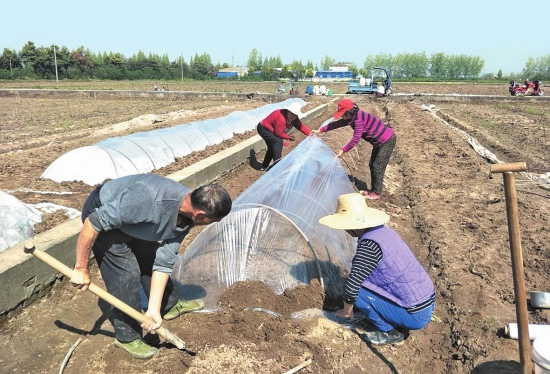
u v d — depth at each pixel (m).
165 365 3.36
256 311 3.91
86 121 18.83
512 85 32.84
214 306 4.07
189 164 8.97
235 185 8.53
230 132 12.48
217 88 47.34
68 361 3.45
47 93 32.69
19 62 71.38
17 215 4.71
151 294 3.13
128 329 3.35
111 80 73.38
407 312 3.56
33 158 9.35
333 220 3.62
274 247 4.43
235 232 4.48
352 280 3.47
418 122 17.30
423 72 100.50
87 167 7.47
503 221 6.43
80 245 2.85
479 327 3.96
